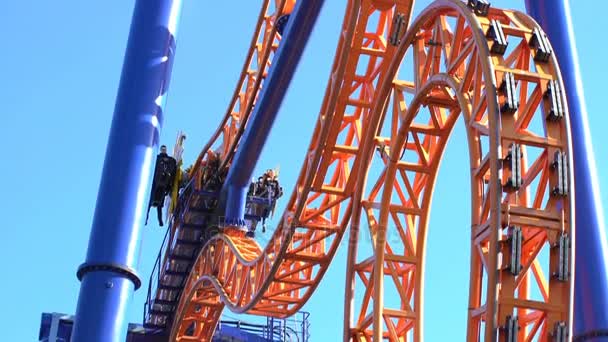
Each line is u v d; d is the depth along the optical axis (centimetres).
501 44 2295
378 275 2886
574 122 2592
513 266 2116
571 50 2678
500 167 2178
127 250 2992
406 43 2794
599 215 2506
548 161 2219
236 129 4431
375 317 2853
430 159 2934
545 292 2272
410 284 2967
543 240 2227
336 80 3073
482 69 2288
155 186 4228
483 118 2406
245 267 3844
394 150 2894
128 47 3275
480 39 2317
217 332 4938
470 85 2450
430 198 2958
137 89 3198
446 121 2828
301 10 3247
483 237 2238
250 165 4097
